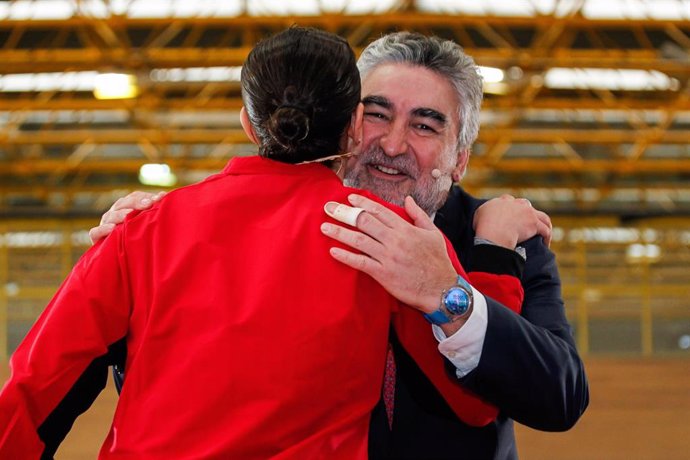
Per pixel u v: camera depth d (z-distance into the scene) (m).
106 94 16.56
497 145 20.30
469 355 1.66
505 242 1.99
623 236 26.19
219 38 15.62
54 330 1.55
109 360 1.62
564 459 7.08
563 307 2.05
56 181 23.77
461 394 1.71
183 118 19.06
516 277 1.93
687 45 14.41
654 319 25.50
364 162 2.17
